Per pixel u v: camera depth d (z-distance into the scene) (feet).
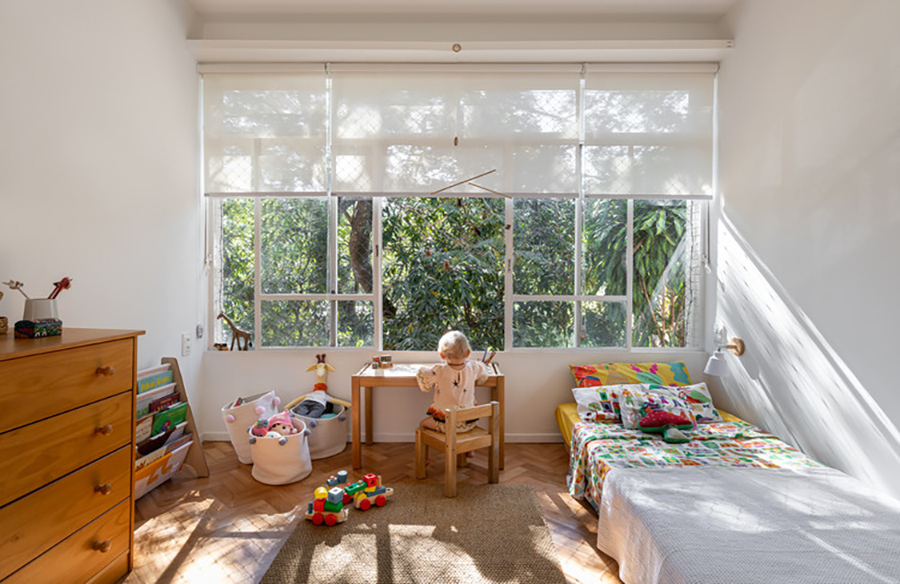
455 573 6.03
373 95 10.98
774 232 8.84
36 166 6.42
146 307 8.89
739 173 10.00
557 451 10.53
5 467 4.37
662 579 4.87
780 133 8.71
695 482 6.55
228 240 11.37
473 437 8.61
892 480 6.43
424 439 8.92
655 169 11.03
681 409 8.89
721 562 4.67
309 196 11.00
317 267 11.36
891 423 6.45
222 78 10.94
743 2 9.93
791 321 8.38
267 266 11.35
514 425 11.09
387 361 10.50
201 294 10.98
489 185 11.03
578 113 11.06
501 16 10.67
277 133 10.96
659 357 11.18
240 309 11.40
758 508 5.79
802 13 8.14
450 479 8.12
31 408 4.63
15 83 6.08
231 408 9.55
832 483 6.55
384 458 10.05
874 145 6.70
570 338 11.46
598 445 8.02
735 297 10.09
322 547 6.57
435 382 9.27
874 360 6.70
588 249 11.43
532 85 11.03
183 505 7.86
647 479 6.64
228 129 10.94
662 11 10.53
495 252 11.95
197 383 10.78
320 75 10.96
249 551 6.57
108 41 7.80
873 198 6.73
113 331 5.98
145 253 8.87
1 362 4.32
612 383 10.33
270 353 11.04
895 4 6.39
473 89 11.02
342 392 11.06
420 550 6.52
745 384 9.73
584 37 10.85
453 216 12.10
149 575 6.02
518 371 11.09
